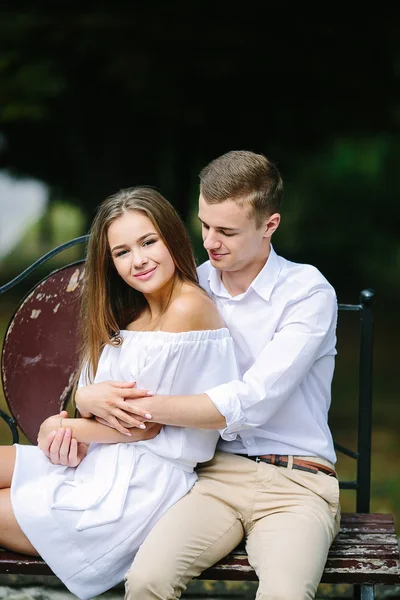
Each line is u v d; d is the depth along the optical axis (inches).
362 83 681.6
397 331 609.6
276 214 149.8
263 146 770.2
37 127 808.9
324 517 143.6
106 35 608.7
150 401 142.8
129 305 157.8
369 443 173.8
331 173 1005.8
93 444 151.9
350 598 192.5
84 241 174.7
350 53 661.9
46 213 1082.7
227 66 629.9
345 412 393.4
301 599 130.3
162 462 146.5
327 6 627.2
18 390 173.3
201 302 148.5
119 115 713.0
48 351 173.0
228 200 144.4
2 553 145.4
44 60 653.3
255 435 152.5
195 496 146.7
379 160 1000.9
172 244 149.6
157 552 136.3
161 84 629.9
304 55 655.1
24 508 142.3
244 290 155.3
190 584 190.1
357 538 152.4
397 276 832.3
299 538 137.6
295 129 761.6
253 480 148.6
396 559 144.6
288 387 145.8
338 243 941.2
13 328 171.8
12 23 617.6
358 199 974.4
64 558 141.8
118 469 145.2
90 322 153.0
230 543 143.6
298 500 146.3
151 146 741.3
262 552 138.0
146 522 142.3
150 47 612.1
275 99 705.0
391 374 470.6
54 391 173.8
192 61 627.8
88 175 738.2
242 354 155.4
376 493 287.3
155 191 151.9
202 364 146.5
